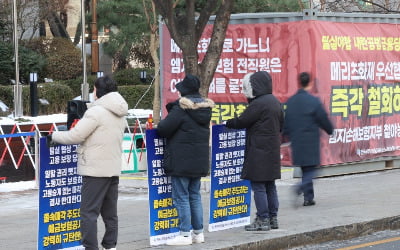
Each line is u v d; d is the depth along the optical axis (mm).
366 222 12516
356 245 11664
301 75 14188
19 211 14672
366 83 19281
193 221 10766
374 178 18469
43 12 43906
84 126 9258
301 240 11492
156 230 10703
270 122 11281
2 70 39906
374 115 19547
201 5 36594
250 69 19016
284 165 18609
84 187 9484
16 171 18469
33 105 28359
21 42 43250
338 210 13602
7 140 19500
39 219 9578
